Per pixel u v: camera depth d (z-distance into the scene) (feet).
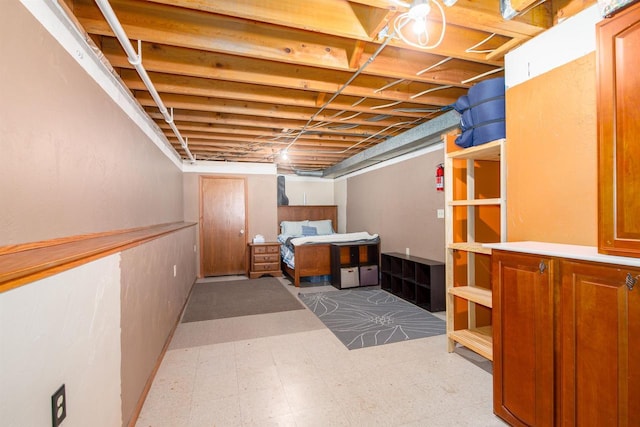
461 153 8.08
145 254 6.75
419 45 6.61
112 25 5.05
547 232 6.21
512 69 6.91
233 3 5.49
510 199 6.93
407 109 10.78
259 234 20.59
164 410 6.08
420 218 14.82
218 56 7.86
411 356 8.36
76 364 3.59
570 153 5.82
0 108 3.41
